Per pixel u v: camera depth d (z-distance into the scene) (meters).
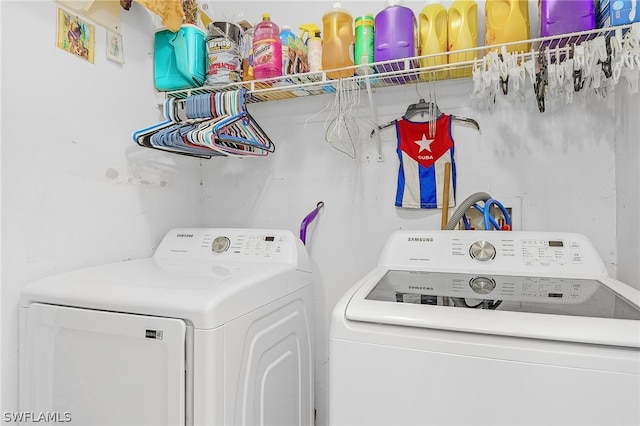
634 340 0.73
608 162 1.51
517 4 1.37
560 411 0.76
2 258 1.18
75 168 1.42
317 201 1.94
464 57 1.46
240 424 1.11
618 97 1.46
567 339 0.76
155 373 1.02
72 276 1.27
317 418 1.91
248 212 2.07
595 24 1.29
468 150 1.70
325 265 1.92
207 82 1.75
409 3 1.77
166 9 1.62
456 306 0.93
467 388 0.81
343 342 0.90
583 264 1.27
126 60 1.67
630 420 0.72
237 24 1.84
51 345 1.15
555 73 1.28
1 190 1.18
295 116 1.98
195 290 1.08
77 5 1.43
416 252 1.42
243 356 1.13
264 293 1.27
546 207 1.59
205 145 1.49
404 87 1.79
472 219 1.66
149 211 1.79
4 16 1.19
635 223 1.30
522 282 1.19
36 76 1.28
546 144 1.59
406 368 0.85
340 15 1.57
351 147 1.88
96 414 1.09
